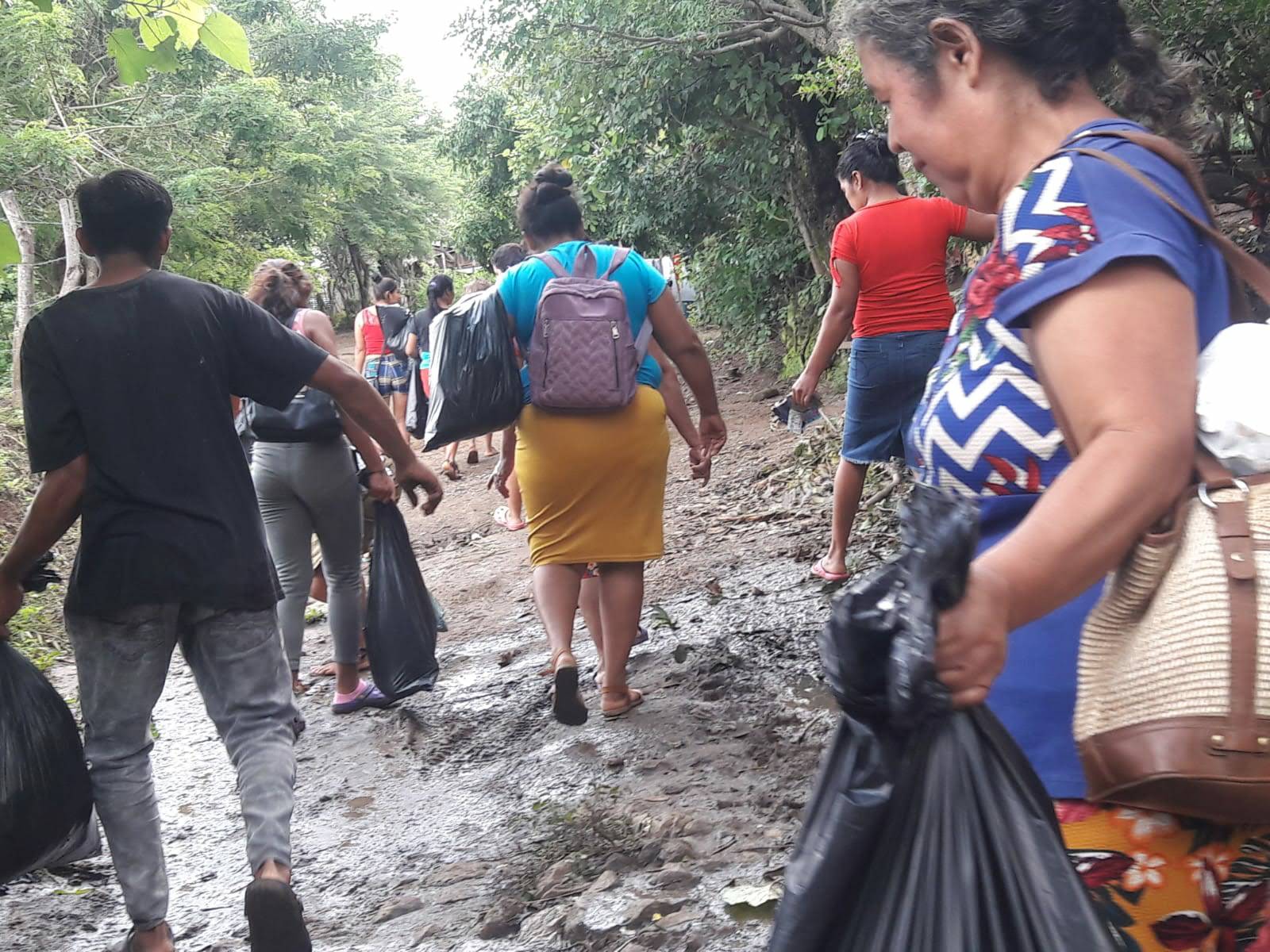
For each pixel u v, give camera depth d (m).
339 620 5.29
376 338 13.16
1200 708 1.21
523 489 4.56
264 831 3.12
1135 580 1.27
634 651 5.44
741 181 12.98
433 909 3.51
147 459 3.15
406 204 43.16
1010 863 1.17
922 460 1.50
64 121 17.94
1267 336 1.27
